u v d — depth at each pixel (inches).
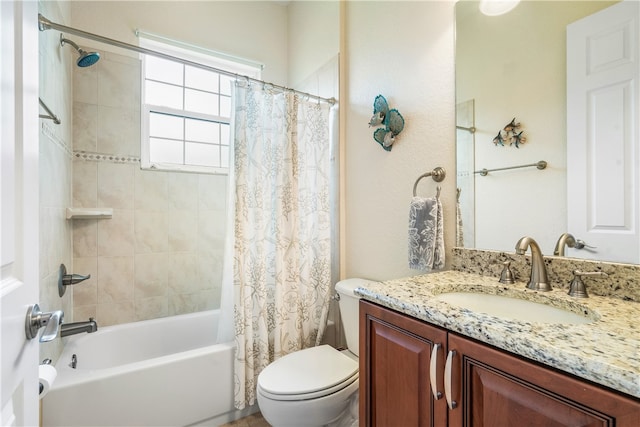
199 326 83.7
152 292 82.5
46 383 29.6
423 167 57.9
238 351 63.9
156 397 56.4
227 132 98.3
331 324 81.4
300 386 49.3
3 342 19.7
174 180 85.7
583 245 37.2
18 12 23.2
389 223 65.9
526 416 22.9
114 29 79.4
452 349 28.3
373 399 37.4
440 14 54.8
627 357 19.8
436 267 50.9
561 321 33.6
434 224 51.0
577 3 38.1
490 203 47.1
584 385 20.0
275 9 105.2
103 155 76.8
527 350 22.7
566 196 38.8
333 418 51.8
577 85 38.0
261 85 71.1
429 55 56.7
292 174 73.5
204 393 61.3
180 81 91.1
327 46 84.8
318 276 78.2
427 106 57.1
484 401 25.7
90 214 69.9
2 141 20.4
